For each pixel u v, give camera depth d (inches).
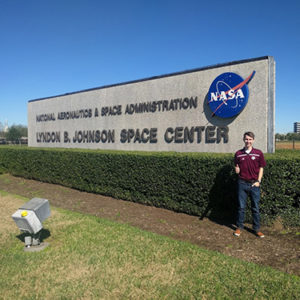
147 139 373.7
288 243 181.3
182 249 173.8
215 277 141.2
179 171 256.5
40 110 579.5
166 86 352.2
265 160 206.8
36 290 136.3
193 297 126.8
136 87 389.4
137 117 387.5
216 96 298.0
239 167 202.1
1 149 544.4
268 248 176.2
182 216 250.2
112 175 321.7
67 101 512.4
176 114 340.8
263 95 268.5
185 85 332.2
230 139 292.7
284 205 202.8
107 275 146.8
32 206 177.8
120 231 209.2
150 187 281.4
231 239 193.5
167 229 219.8
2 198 338.6
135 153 309.1
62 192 369.7
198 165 243.3
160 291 131.7
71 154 380.5
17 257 170.6
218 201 232.8
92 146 461.7
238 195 202.8
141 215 258.5
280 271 146.6
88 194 350.3
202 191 242.5
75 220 239.5
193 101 323.6
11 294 133.6
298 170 198.1
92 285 138.5
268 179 206.1
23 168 484.1
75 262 161.8
